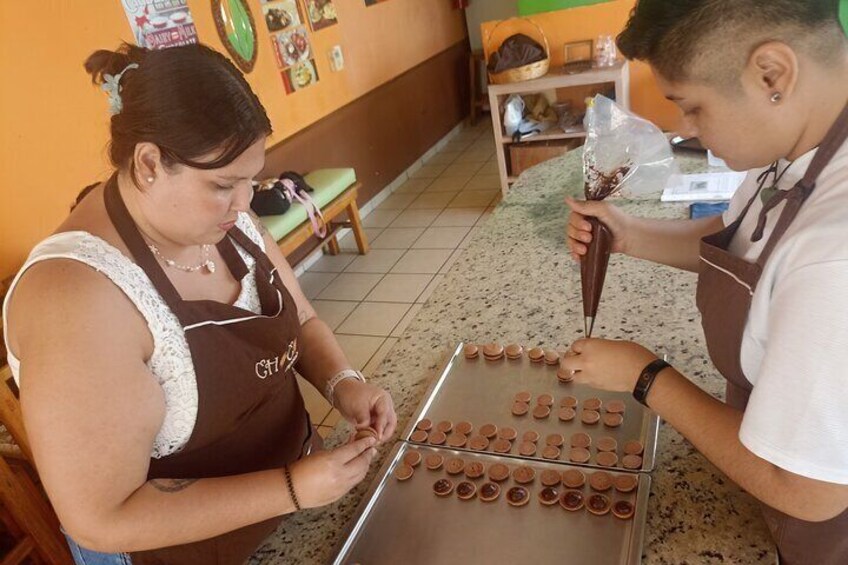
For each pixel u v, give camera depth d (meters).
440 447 0.99
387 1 4.96
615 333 1.20
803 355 0.51
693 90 0.58
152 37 2.89
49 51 2.45
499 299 1.41
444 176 5.15
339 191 3.73
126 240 0.78
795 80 0.54
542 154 3.80
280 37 3.73
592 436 0.96
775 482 0.57
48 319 0.68
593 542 0.80
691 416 0.68
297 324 1.02
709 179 1.78
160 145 0.69
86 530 0.69
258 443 0.94
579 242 0.98
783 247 0.57
